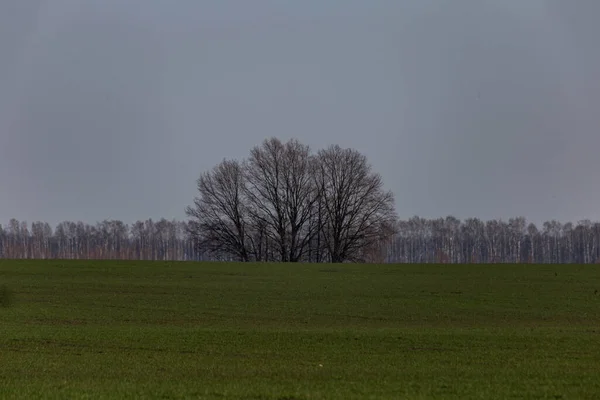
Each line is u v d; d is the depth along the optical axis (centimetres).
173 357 3138
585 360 3048
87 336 3778
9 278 7119
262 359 3084
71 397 2200
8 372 2736
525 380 2569
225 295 6144
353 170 12144
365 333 3903
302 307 5488
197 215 12169
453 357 3131
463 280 7238
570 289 6519
